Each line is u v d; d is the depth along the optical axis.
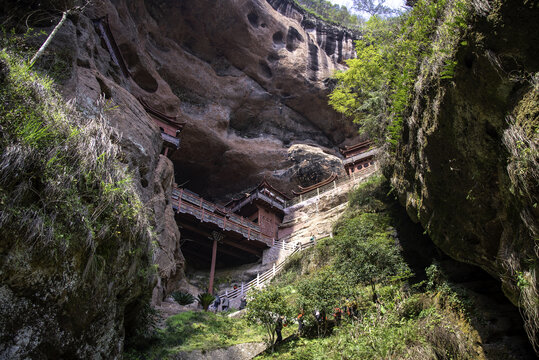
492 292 8.59
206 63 34.69
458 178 7.09
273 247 26.53
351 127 38.12
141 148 14.86
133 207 6.92
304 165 34.47
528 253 5.08
